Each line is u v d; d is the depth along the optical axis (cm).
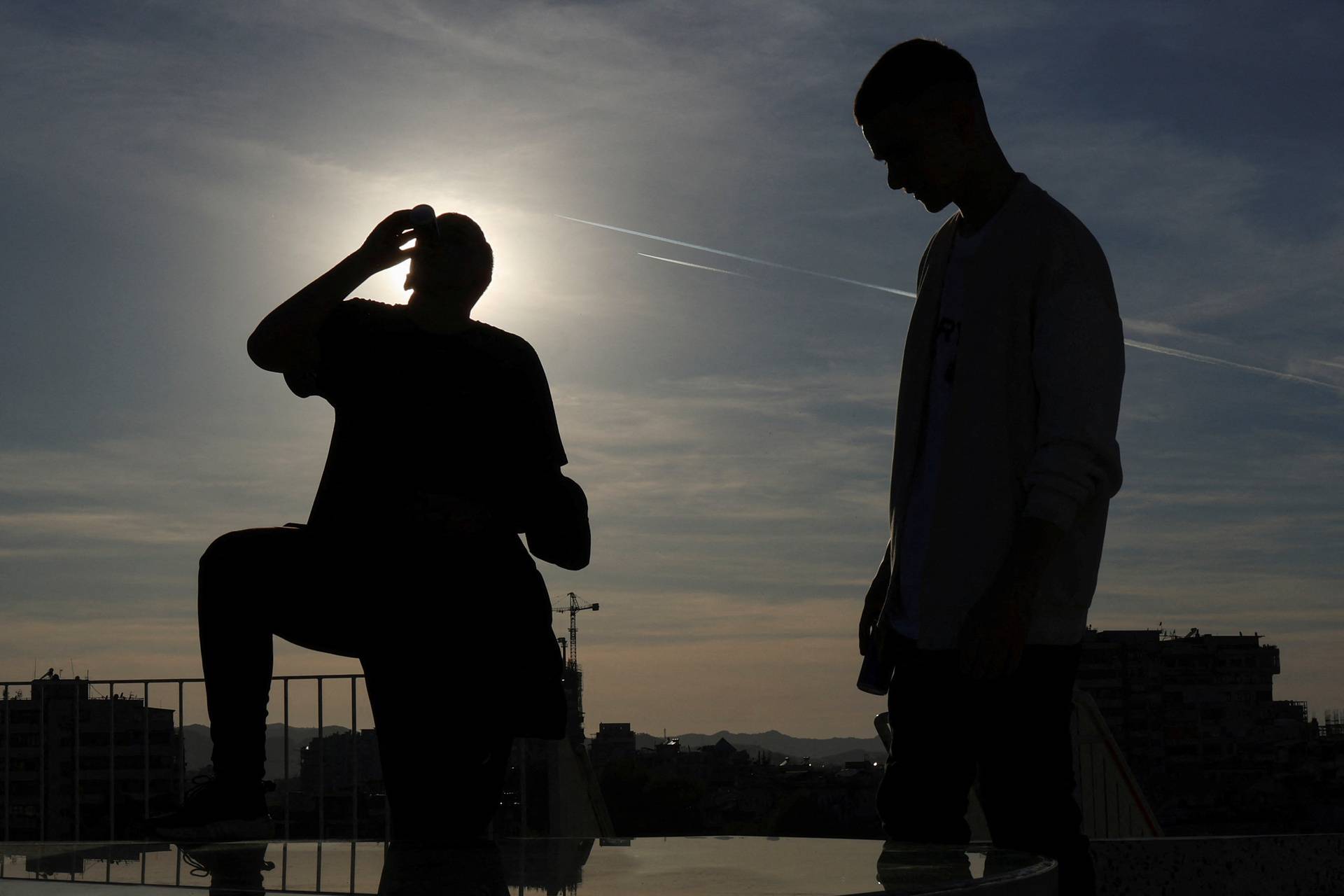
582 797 618
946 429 209
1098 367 190
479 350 207
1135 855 423
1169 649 16238
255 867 125
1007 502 201
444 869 124
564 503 212
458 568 199
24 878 114
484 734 199
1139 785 579
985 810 205
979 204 213
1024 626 182
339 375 202
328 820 529
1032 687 196
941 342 217
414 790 198
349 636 199
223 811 177
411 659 197
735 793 8738
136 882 111
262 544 190
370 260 201
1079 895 193
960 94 210
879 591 246
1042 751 196
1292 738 14500
